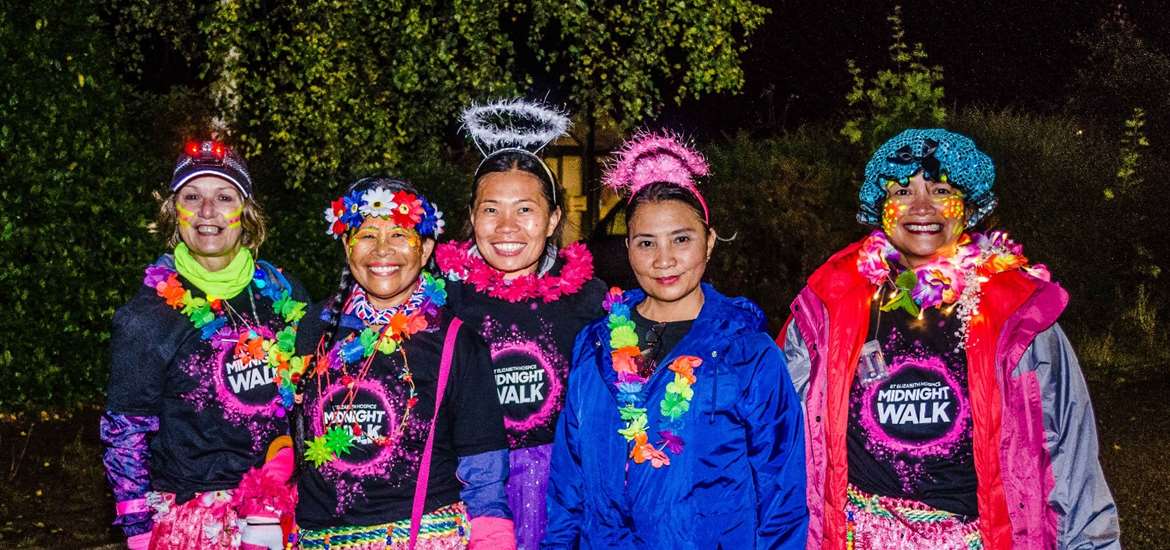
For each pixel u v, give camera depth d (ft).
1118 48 48.32
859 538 10.69
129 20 36.73
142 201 29.12
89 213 27.66
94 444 25.68
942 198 10.79
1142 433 27.04
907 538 10.48
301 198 33.68
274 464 11.24
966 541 10.38
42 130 26.81
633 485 10.54
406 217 10.69
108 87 28.12
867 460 10.75
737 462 10.47
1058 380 10.46
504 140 13.55
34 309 27.43
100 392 28.81
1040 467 10.47
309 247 33.24
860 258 11.03
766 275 32.99
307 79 30.81
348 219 10.75
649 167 11.01
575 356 11.14
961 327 10.61
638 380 10.65
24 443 25.52
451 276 12.91
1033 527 10.44
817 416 11.18
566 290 12.66
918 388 10.62
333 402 10.49
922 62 51.31
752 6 33.04
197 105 36.29
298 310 11.90
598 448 10.75
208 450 11.48
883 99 33.78
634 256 10.85
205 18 31.86
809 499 11.14
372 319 10.80
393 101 32.37
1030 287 10.50
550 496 10.99
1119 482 23.26
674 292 10.75
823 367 11.15
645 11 31.96
